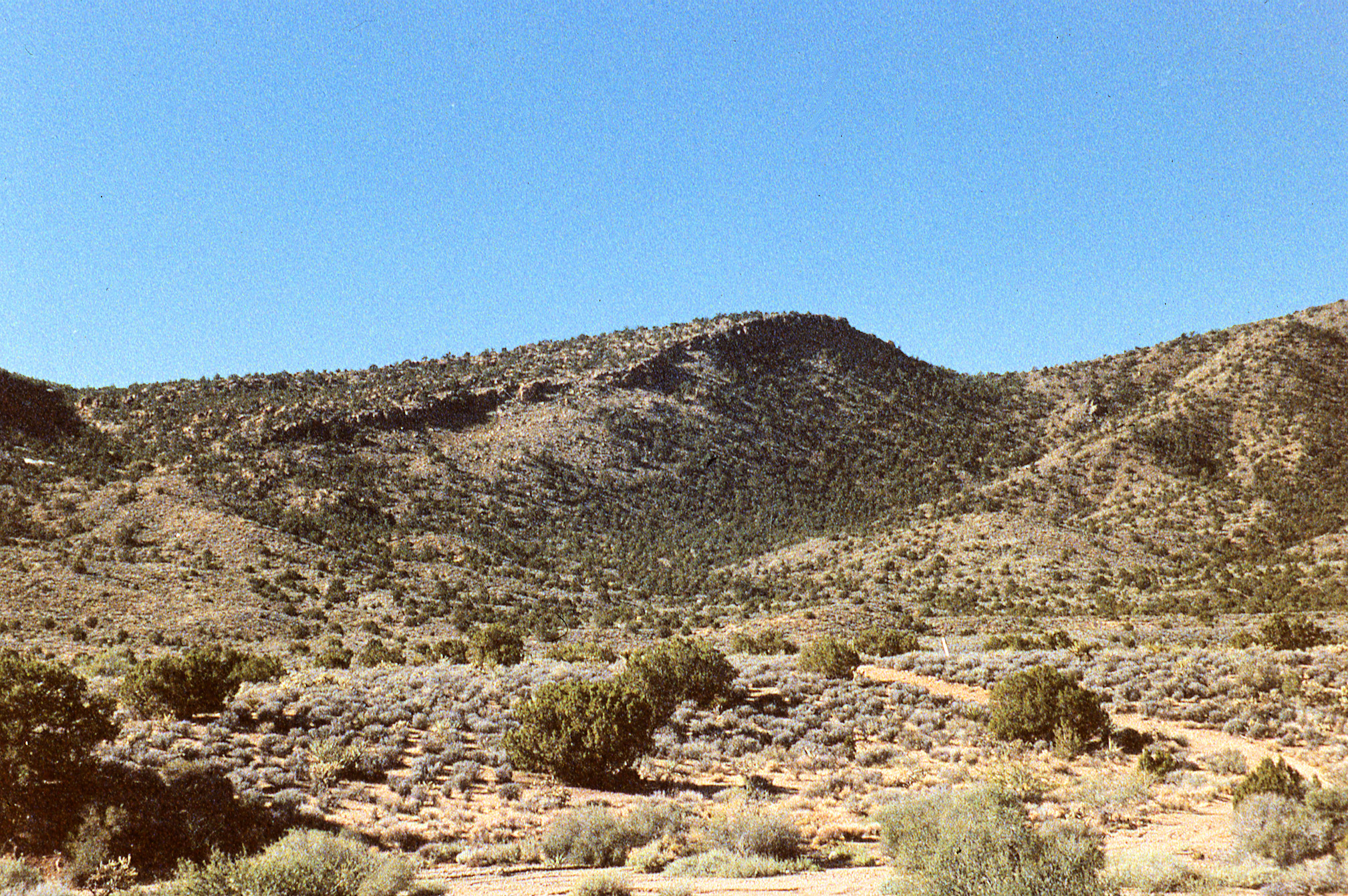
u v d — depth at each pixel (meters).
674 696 27.28
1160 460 125.38
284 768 18.00
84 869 11.59
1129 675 32.12
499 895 11.07
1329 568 83.19
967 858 8.76
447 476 148.50
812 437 193.50
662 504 158.62
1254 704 26.67
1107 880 8.98
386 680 30.41
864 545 121.75
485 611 92.81
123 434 134.50
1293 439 119.94
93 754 15.84
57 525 92.31
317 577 96.31
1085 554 101.12
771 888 10.88
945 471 172.50
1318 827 11.89
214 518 104.19
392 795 17.22
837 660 34.22
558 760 18.77
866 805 17.12
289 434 145.75
